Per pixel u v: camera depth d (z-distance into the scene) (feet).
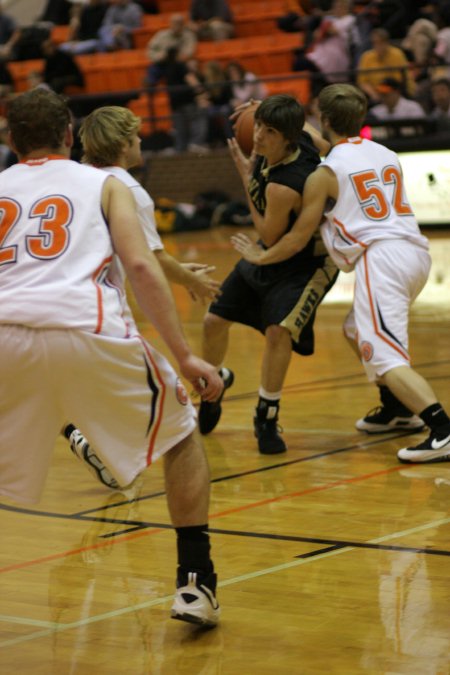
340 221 22.12
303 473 21.18
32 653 13.17
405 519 17.89
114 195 13.44
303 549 16.58
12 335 12.92
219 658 12.79
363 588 14.78
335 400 27.50
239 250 22.89
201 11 85.81
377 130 61.62
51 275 13.02
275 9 86.79
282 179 22.03
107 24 89.20
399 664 12.30
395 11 74.43
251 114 23.58
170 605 14.64
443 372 29.58
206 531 13.64
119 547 17.28
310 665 12.44
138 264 13.07
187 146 76.89
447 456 21.48
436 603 14.10
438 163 60.90
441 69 67.36
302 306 22.67
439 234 61.36
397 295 21.77
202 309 44.80
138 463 13.29
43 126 13.78
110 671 12.59
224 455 22.93
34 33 89.04
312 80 71.41
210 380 13.26
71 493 20.75
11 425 13.30
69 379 12.92
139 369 13.11
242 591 14.89
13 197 13.53
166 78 77.97
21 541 17.78
